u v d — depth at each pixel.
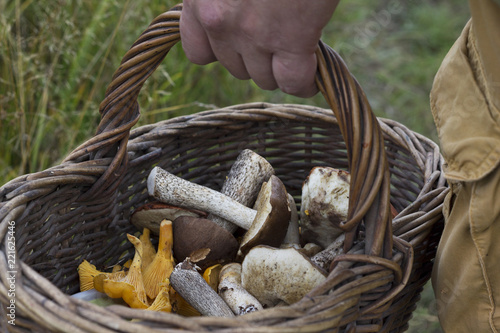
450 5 2.16
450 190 0.86
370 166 0.81
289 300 0.84
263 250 0.85
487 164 0.81
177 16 0.85
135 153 0.95
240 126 1.00
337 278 0.79
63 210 0.89
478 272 0.84
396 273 0.82
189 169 1.01
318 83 0.81
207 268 0.90
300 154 1.02
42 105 1.16
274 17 0.77
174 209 0.92
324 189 0.90
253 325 0.76
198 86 1.33
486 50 0.80
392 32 2.03
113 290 0.86
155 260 0.90
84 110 1.16
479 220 0.82
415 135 0.98
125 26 1.23
